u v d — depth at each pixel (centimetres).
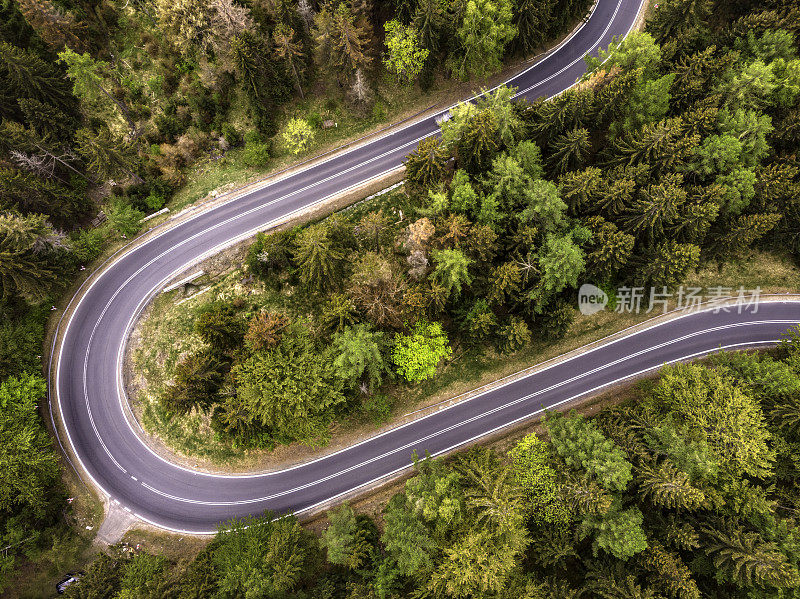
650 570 3862
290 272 5128
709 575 4116
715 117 4744
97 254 5272
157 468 4944
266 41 5106
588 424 4244
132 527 4822
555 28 5694
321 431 4234
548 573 4325
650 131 4475
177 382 4050
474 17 4594
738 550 3716
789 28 4944
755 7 5278
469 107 4500
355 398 4672
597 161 5009
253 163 5534
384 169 5622
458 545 3562
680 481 3653
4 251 4281
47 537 4506
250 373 3981
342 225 4622
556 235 4400
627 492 4134
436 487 3881
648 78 4853
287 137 5375
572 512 3972
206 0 4919
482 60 5150
